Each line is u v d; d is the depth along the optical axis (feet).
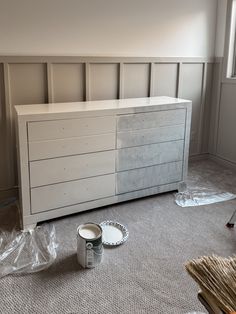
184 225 7.98
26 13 8.52
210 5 11.39
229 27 11.27
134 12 10.01
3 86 8.57
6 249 6.88
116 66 10.07
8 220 8.08
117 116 8.18
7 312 5.29
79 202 8.19
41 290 5.79
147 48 10.54
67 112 7.49
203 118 12.54
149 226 7.90
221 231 7.74
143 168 8.96
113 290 5.82
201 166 12.15
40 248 6.95
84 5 9.22
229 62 11.62
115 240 7.20
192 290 5.85
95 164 8.16
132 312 5.35
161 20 10.55
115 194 8.69
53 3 8.80
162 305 5.51
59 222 8.02
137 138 8.63
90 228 6.74
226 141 12.09
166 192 9.78
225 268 4.18
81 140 7.82
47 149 7.45
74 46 9.37
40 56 8.81
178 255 6.81
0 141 8.90
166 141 9.17
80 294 5.71
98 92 9.97
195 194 9.68
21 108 7.99
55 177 7.71
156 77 10.93
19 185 8.09
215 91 12.28
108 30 9.75
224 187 10.23
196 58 11.55
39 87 9.07
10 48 8.54
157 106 8.74
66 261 6.57
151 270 6.34
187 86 11.75
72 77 9.46
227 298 3.76
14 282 5.97
